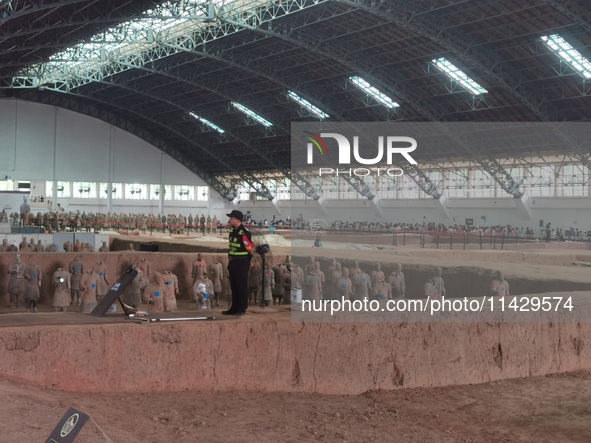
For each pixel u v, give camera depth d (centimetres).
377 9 3569
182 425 766
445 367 1059
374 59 4462
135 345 909
